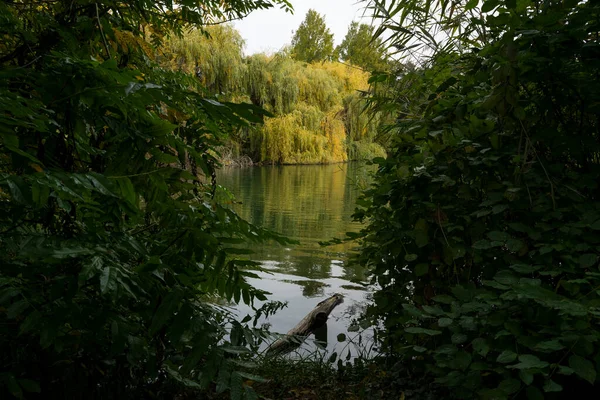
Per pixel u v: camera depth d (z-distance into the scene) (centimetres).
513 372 168
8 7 168
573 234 178
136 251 154
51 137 139
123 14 204
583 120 222
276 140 2420
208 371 135
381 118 341
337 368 306
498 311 165
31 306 127
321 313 403
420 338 233
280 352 356
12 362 143
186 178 150
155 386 211
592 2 175
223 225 169
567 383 175
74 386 162
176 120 180
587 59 187
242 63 2169
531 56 186
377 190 254
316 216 1055
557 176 206
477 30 248
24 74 124
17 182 99
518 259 203
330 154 2531
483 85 225
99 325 134
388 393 244
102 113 141
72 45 153
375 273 262
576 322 145
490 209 213
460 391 172
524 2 187
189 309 141
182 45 1473
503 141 225
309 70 2742
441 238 222
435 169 232
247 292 171
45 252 122
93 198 144
